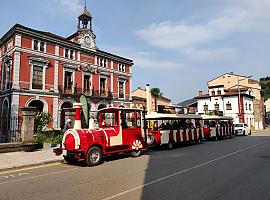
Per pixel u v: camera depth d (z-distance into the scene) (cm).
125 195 570
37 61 2578
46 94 2622
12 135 1858
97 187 647
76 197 564
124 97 3672
